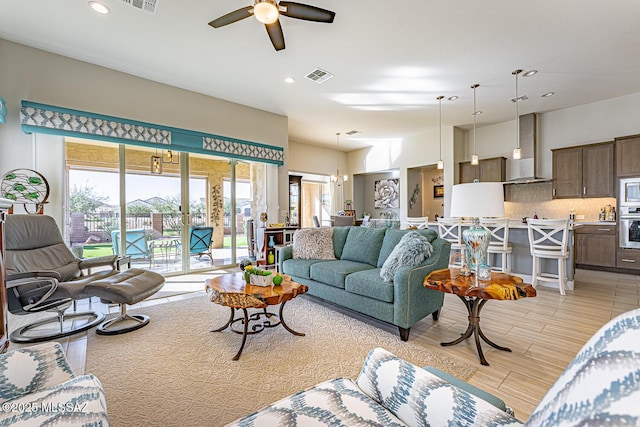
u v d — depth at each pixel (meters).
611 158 4.85
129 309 3.12
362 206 9.62
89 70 3.69
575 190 5.22
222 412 1.51
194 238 4.86
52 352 1.05
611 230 4.78
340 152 9.15
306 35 3.09
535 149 5.66
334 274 2.89
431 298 2.60
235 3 2.60
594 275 4.59
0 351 1.14
